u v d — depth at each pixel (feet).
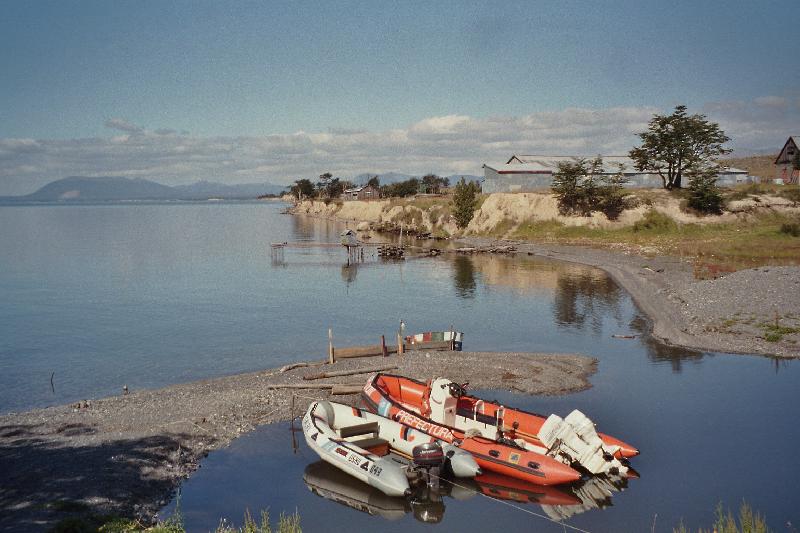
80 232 396.98
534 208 278.46
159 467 53.26
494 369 81.51
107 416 64.75
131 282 174.60
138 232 393.91
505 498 50.44
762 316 101.71
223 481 51.93
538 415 57.57
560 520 46.29
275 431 62.64
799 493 48.16
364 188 568.41
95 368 88.07
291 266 212.43
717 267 152.97
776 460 53.98
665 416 64.49
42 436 59.16
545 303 133.69
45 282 175.22
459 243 278.87
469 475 52.03
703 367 81.61
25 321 121.49
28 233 387.75
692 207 246.27
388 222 371.56
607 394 71.56
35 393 77.15
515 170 305.32
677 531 43.21
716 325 100.48
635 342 96.99
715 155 260.21
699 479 50.93
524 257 224.33
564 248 234.58
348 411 60.80
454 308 130.11
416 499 50.42
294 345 99.91
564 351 92.43
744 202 243.60
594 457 52.24
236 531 42.80
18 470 50.96
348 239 217.15
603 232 250.37
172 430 61.16
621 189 267.59
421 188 503.61
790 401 68.28
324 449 54.34
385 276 182.91
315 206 609.01
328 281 174.60
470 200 310.45
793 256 161.99
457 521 46.42
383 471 50.11
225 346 99.76
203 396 71.20
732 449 56.34
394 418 61.82
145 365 89.30
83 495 46.70
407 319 119.34
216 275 189.37
